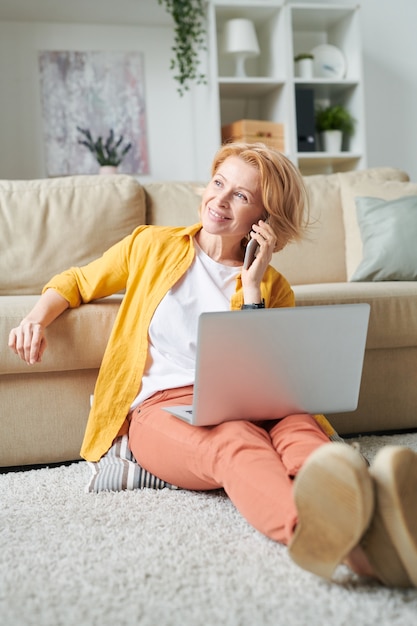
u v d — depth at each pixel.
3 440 2.02
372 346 2.28
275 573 1.19
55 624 1.03
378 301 2.28
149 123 4.86
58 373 2.05
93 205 2.66
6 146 4.66
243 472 1.28
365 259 2.81
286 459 1.30
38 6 4.40
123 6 4.46
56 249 2.58
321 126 4.73
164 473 1.62
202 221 1.74
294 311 1.41
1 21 4.62
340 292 2.28
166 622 1.02
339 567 1.21
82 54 4.73
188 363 1.73
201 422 1.44
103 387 1.78
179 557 1.27
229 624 1.01
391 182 3.11
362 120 4.68
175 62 4.86
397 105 5.16
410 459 1.03
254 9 4.55
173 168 4.91
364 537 1.07
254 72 4.98
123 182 2.76
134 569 1.22
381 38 5.12
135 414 1.71
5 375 2.02
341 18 4.80
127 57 4.79
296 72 4.71
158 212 2.84
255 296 1.68
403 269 2.75
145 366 1.76
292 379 1.48
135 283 1.83
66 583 1.18
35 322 1.84
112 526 1.46
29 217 2.60
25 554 1.32
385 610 1.04
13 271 2.54
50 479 1.86
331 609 1.05
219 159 1.77
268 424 1.57
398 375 2.35
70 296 1.95
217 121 4.39
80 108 4.74
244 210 1.70
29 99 4.67
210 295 1.74
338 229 3.02
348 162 4.82
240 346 1.40
